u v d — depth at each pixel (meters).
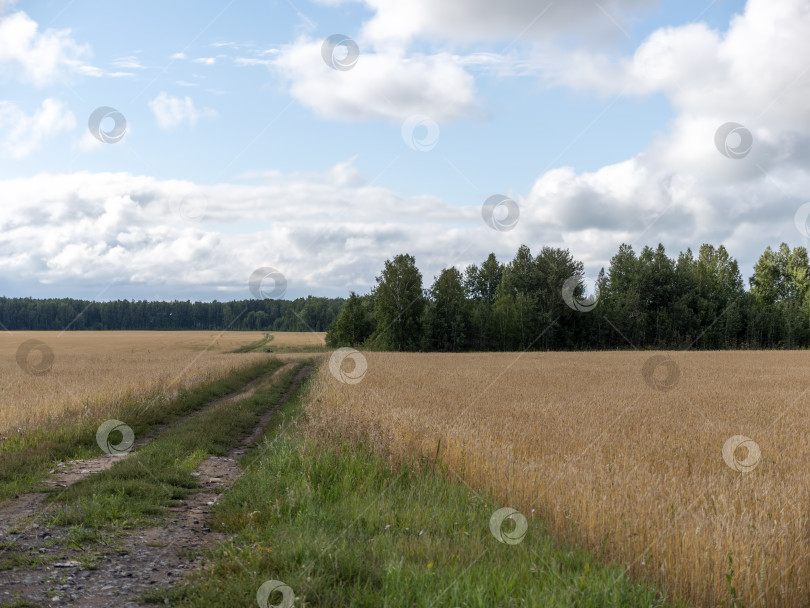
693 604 5.39
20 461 11.30
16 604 5.17
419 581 5.31
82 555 6.53
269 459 11.17
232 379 32.50
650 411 16.70
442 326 81.19
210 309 185.38
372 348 83.38
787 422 14.73
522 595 5.14
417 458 10.09
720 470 8.97
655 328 84.88
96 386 22.91
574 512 6.98
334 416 13.26
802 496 7.11
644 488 7.33
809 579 5.48
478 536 6.71
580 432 12.30
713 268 91.75
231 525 7.64
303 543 6.18
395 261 83.25
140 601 5.35
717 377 31.80
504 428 12.30
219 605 5.10
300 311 164.25
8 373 33.12
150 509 8.34
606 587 5.00
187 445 13.82
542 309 81.38
